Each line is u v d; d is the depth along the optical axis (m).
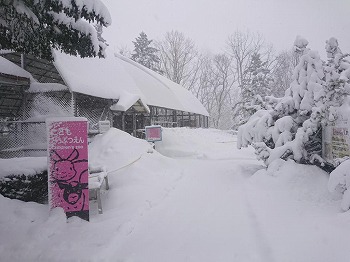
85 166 5.96
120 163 10.14
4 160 7.35
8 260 4.39
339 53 8.42
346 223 5.06
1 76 11.16
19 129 12.66
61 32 6.75
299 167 8.29
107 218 6.09
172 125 31.28
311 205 6.51
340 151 7.79
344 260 3.94
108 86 16.92
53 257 4.37
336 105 8.02
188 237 5.09
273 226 5.30
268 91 39.97
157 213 6.47
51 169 5.93
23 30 6.32
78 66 15.74
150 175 9.62
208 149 19.05
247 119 13.47
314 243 4.48
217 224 5.65
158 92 29.59
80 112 14.69
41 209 6.27
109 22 6.77
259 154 9.70
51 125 5.94
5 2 5.70
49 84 13.25
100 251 4.47
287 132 9.62
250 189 8.20
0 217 5.70
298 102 9.74
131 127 23.08
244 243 4.70
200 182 9.62
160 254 4.45
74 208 5.91
